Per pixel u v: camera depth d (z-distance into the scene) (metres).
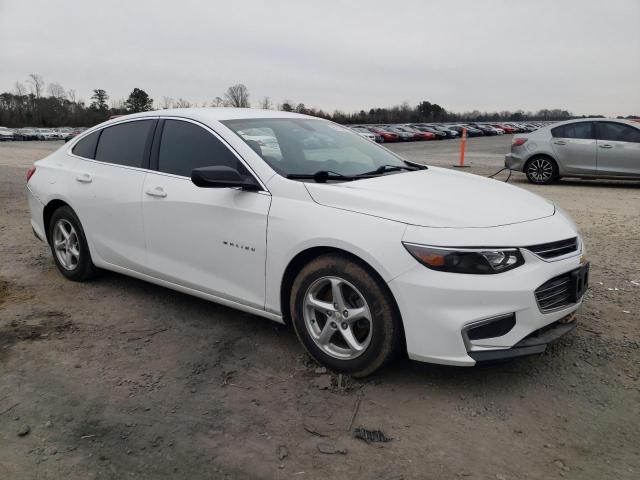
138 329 3.95
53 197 4.84
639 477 2.38
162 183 4.00
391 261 2.88
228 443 2.63
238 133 3.79
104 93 97.50
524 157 12.02
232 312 4.26
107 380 3.23
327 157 3.93
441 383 3.16
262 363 3.43
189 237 3.81
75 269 4.87
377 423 2.78
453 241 2.83
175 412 2.90
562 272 3.05
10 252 6.04
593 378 3.20
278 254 3.32
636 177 11.01
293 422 2.80
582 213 8.27
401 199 3.14
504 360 2.86
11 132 58.62
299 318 3.34
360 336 3.17
